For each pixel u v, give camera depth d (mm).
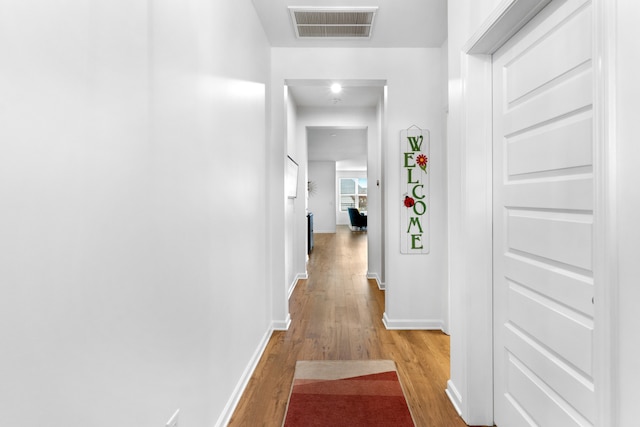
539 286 1409
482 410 1812
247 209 2291
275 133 3260
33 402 676
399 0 2496
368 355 2676
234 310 1979
